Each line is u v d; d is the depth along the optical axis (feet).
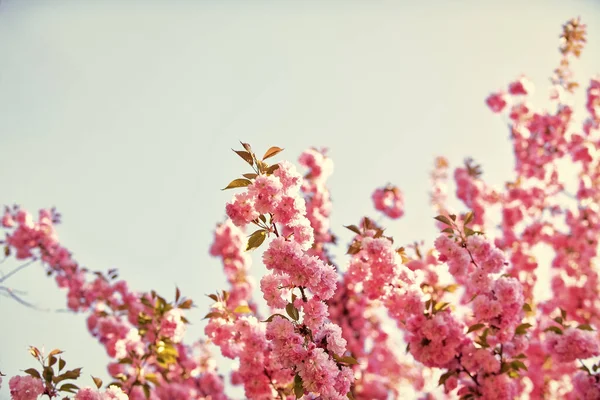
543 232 26.73
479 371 14.30
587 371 15.76
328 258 24.25
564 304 25.96
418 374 26.91
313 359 10.57
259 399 13.92
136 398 21.63
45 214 25.86
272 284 11.26
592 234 26.68
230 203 11.64
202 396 23.34
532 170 28.32
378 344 27.86
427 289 17.30
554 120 28.60
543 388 23.16
